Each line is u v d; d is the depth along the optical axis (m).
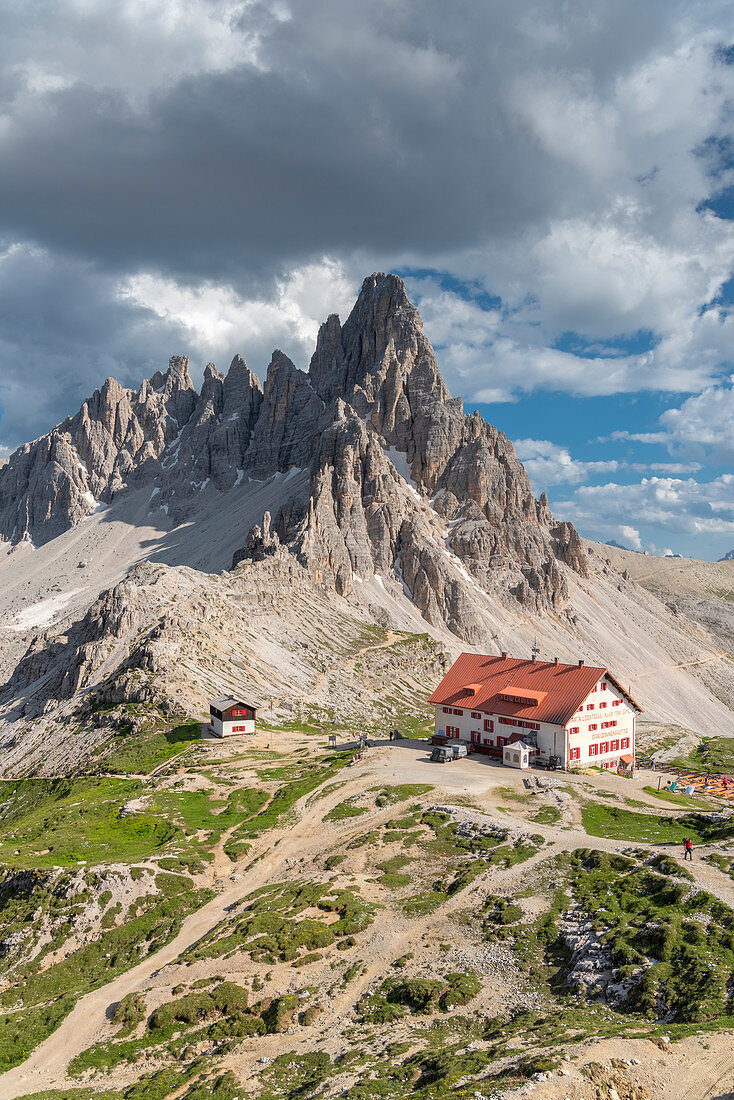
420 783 88.75
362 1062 35.28
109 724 133.62
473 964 44.59
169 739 125.25
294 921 53.69
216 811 87.19
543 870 56.34
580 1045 30.94
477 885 55.44
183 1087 36.88
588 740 102.94
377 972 45.72
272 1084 35.50
